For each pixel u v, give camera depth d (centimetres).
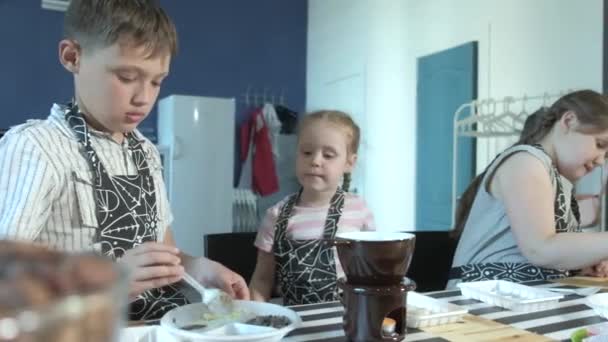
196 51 447
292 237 133
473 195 152
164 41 87
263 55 470
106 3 82
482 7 287
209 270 91
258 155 432
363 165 393
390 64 362
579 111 128
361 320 63
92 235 90
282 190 455
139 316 94
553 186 129
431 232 168
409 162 341
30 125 90
